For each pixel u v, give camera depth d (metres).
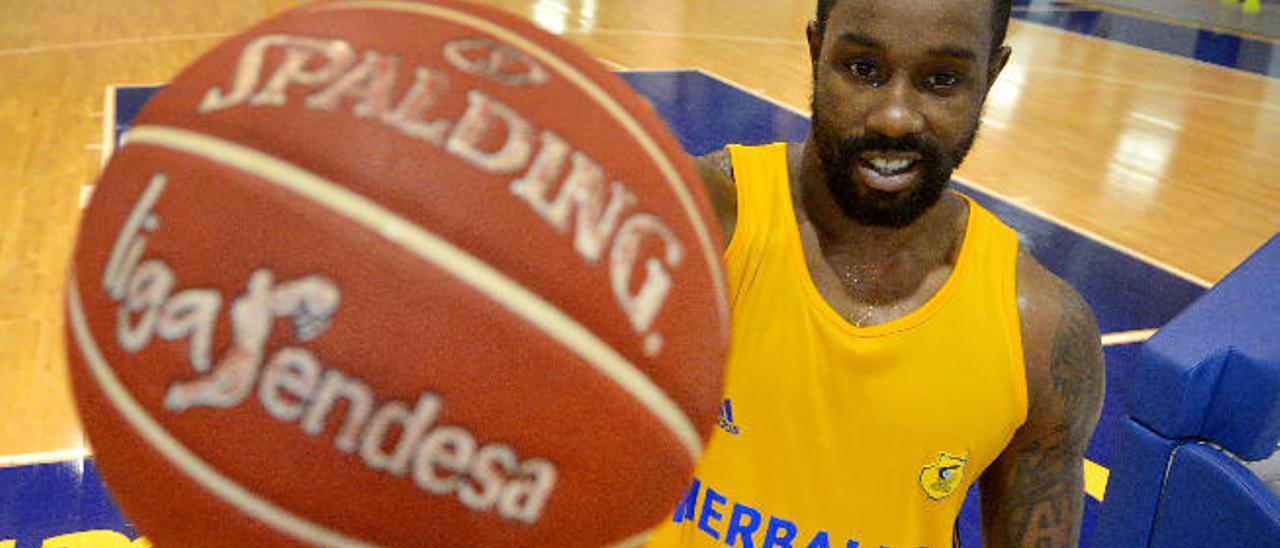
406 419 0.52
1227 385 1.59
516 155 0.56
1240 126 8.58
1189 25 14.12
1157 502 1.68
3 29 9.60
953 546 1.56
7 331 4.01
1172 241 5.85
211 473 0.53
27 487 3.11
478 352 0.53
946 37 1.10
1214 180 7.07
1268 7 15.93
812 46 1.27
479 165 0.55
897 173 1.17
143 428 0.53
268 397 0.51
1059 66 10.73
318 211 0.53
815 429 1.35
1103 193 6.64
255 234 0.53
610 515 0.60
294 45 0.59
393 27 0.60
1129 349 4.43
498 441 0.54
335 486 0.52
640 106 0.66
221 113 0.56
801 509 1.39
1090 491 3.35
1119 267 5.39
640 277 0.58
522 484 0.55
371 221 0.53
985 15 1.11
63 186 5.60
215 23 10.48
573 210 0.57
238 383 0.51
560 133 0.58
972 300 1.32
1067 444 1.41
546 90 0.59
